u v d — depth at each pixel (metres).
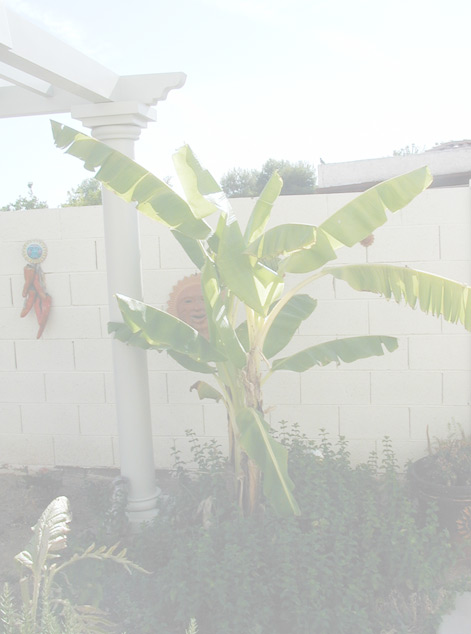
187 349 4.10
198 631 3.74
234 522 4.09
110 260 4.84
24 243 6.13
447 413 5.78
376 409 5.87
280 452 3.94
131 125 4.71
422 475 5.03
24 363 6.31
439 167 14.09
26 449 6.42
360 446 5.93
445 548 4.20
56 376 6.28
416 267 5.66
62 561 4.23
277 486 3.81
